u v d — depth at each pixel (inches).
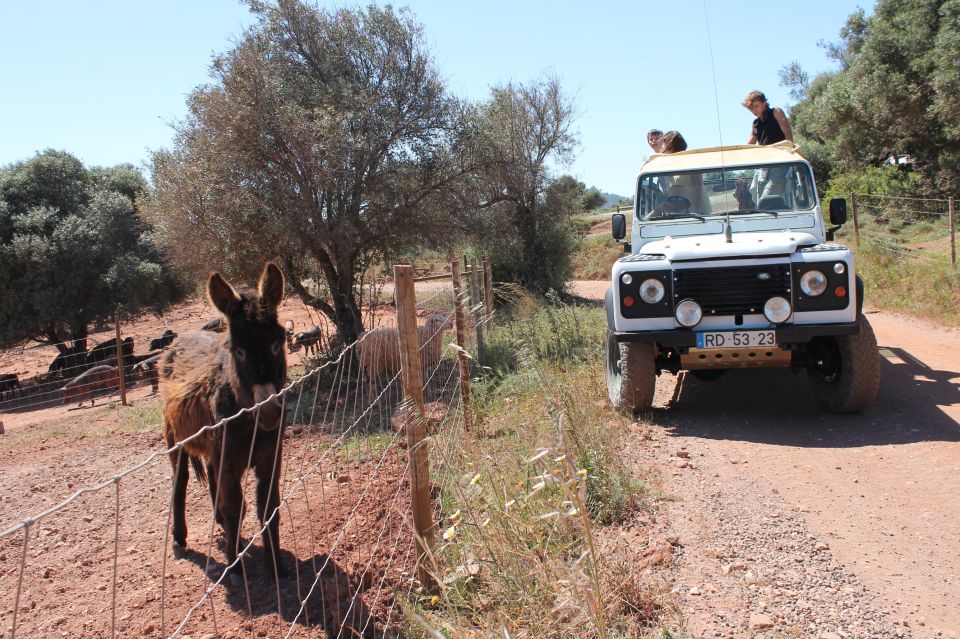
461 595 143.7
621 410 276.4
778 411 281.0
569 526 149.9
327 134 465.1
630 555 159.8
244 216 474.0
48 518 235.3
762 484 205.3
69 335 961.5
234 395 155.1
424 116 530.9
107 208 937.5
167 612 156.8
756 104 371.6
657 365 287.9
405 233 534.6
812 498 193.8
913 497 189.9
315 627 141.2
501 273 857.5
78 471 303.6
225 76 467.2
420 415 151.2
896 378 322.3
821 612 138.5
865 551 162.6
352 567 163.8
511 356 385.4
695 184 311.9
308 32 504.7
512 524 151.3
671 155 331.6
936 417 255.6
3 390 759.7
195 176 486.3
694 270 252.8
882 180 963.3
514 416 260.5
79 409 587.5
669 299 255.3
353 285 555.8
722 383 332.8
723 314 252.2
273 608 151.5
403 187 522.9
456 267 277.7
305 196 473.1
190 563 185.3
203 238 496.7
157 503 242.4
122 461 315.0
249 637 139.3
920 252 641.6
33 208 914.7
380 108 507.2
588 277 1180.5
